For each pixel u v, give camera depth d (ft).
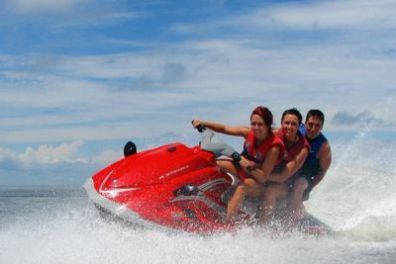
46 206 44.16
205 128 25.64
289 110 26.32
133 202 22.65
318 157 28.45
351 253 23.15
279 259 21.21
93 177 24.98
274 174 25.72
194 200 24.06
